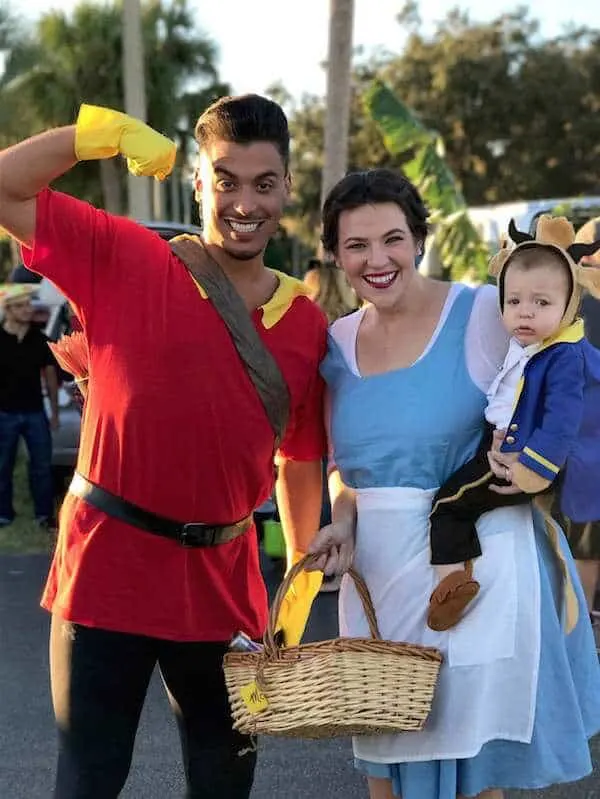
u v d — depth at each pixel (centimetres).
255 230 227
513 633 229
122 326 222
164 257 226
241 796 248
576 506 431
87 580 226
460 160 2692
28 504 773
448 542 230
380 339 246
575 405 226
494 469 226
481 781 232
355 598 252
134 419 221
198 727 246
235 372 226
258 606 249
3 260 2678
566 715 234
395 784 241
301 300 244
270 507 558
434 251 959
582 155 2678
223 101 226
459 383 236
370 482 242
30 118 2445
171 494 224
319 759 363
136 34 1588
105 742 231
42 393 707
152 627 228
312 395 252
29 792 339
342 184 238
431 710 229
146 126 209
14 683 430
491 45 2648
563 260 226
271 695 210
